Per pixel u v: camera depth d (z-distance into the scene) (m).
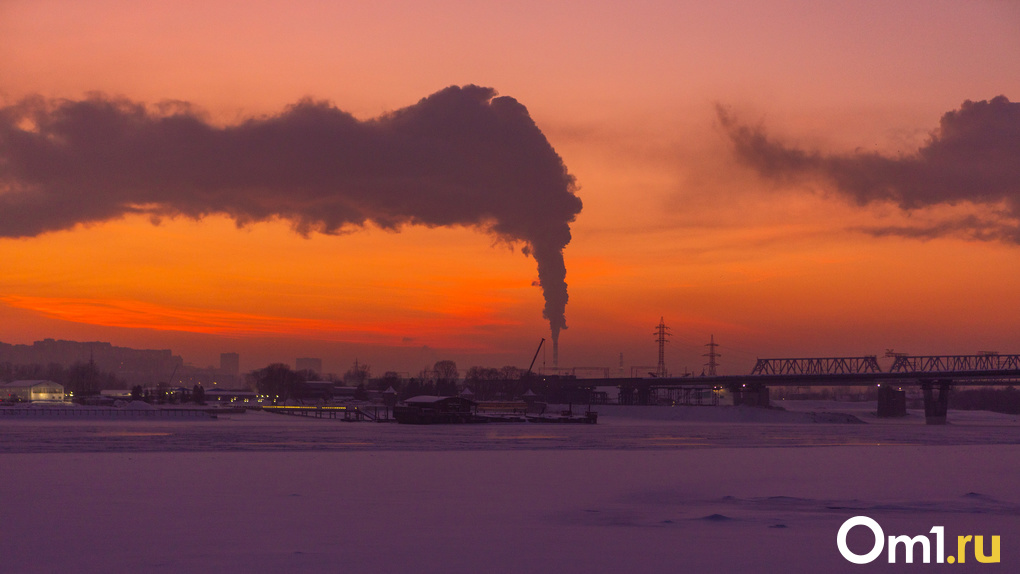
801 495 48.16
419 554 27.97
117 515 36.94
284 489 48.81
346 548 29.06
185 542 30.09
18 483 51.44
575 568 25.88
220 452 87.25
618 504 43.34
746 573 25.56
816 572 26.02
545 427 198.62
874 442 134.62
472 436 142.12
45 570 25.42
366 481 54.59
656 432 173.00
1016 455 91.88
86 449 92.81
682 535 32.34
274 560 26.88
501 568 25.81
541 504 42.94
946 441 141.12
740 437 150.12
